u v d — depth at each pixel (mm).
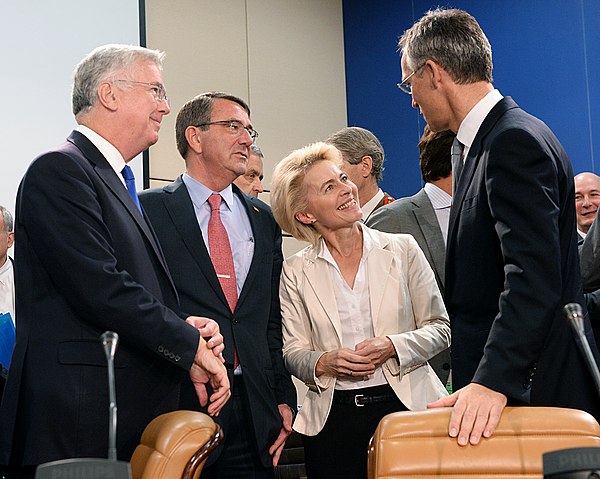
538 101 5453
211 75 5754
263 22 6121
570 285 1903
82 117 2254
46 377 1987
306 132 6289
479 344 1992
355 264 2555
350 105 6578
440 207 3062
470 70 2062
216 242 2674
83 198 2033
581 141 5266
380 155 3426
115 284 1979
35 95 4609
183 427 1597
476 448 1501
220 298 2578
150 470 1538
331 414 2436
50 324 2025
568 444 1482
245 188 3979
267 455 2557
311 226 2602
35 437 1957
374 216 3104
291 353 2527
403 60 2188
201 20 5750
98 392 2010
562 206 1918
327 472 2422
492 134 1951
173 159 5461
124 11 5055
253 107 5973
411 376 2430
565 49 5348
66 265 1976
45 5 4703
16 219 2107
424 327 2480
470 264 1995
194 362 2070
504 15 5625
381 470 1492
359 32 6551
